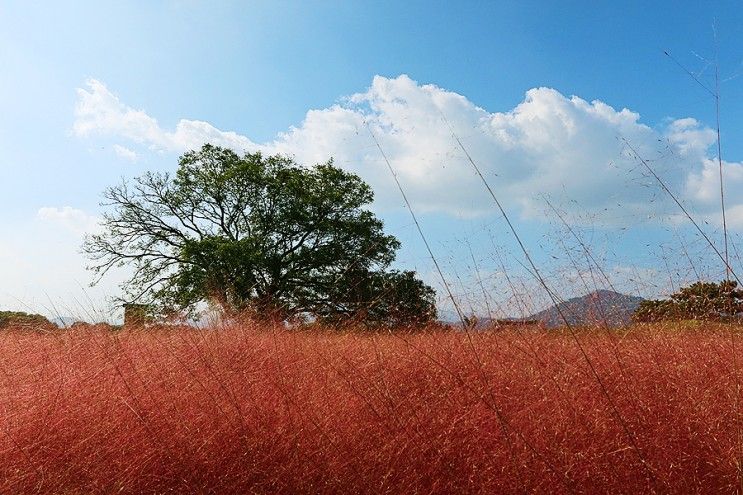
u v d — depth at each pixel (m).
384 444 3.24
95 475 3.16
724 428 3.07
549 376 3.94
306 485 3.04
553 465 2.90
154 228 23.52
